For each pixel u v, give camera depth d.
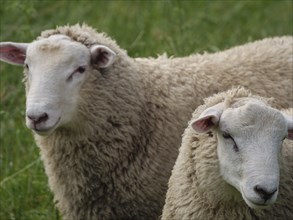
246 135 12.21
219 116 12.41
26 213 15.82
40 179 16.34
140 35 19.27
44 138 14.40
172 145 14.41
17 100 18.11
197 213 12.94
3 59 14.56
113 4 21.94
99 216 14.45
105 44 14.40
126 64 14.45
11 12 20.16
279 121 12.27
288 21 22.39
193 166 12.88
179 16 20.89
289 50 15.66
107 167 14.26
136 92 14.38
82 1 21.52
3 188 16.16
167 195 13.33
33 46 14.01
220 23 21.64
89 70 14.07
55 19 20.55
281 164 12.80
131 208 14.38
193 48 19.12
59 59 13.80
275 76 15.24
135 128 14.30
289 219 13.23
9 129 17.31
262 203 11.99
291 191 13.12
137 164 14.28
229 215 12.87
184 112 14.56
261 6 22.84
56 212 15.56
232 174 12.31
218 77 15.01
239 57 15.42
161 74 14.80
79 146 14.18
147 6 21.84
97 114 14.12
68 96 13.78
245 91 12.82
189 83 14.80
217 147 12.53
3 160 16.94
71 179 14.36
